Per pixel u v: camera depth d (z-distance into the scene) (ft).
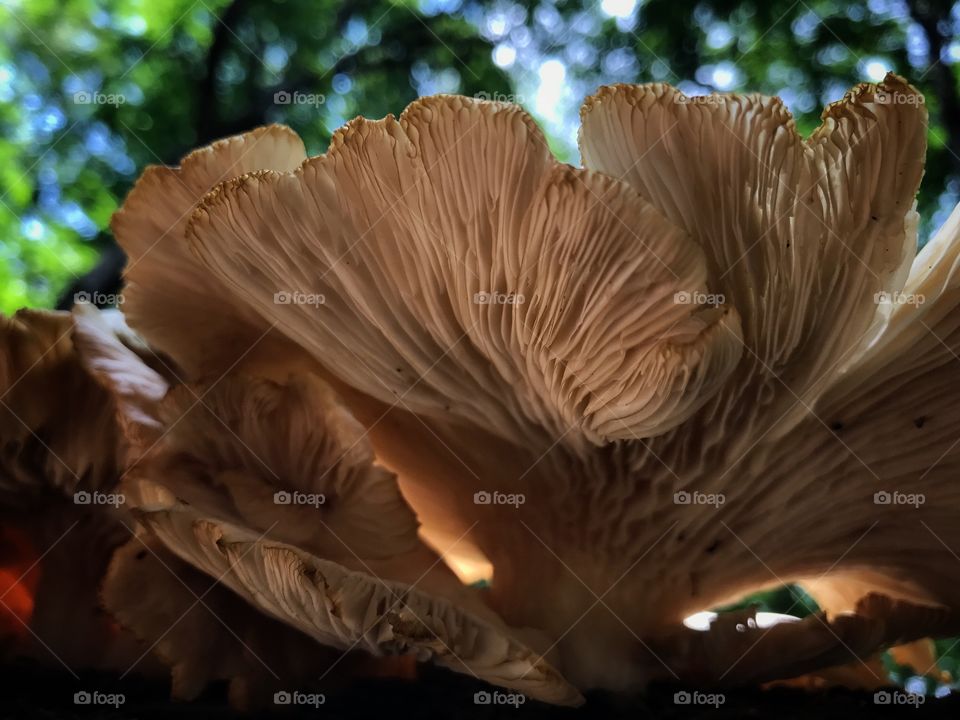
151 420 0.48
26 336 0.48
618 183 0.35
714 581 0.50
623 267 0.37
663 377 0.38
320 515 0.49
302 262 0.43
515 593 0.48
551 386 0.43
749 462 0.45
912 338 0.43
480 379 0.45
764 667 0.46
